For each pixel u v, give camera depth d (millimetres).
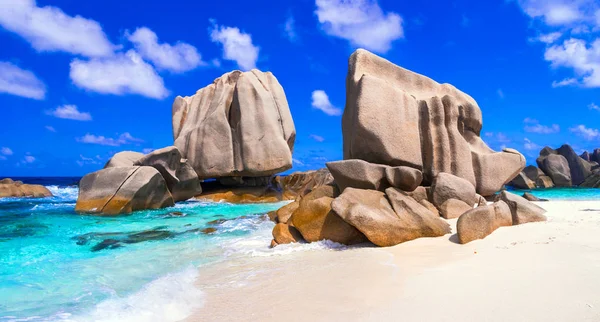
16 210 13633
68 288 4930
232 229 9633
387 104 10602
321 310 3527
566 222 7047
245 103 19328
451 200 9008
